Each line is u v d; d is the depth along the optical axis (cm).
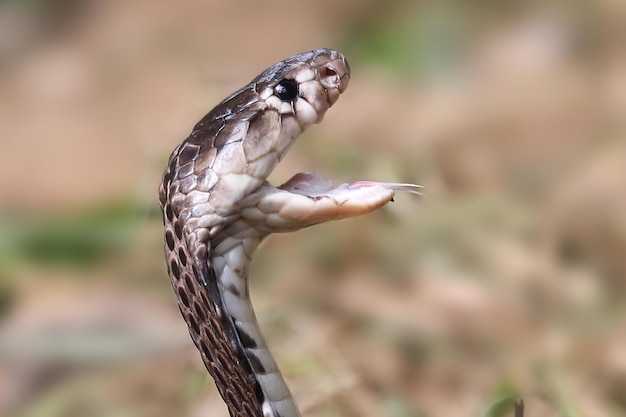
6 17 270
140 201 132
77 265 131
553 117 163
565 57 190
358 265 127
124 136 190
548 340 121
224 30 243
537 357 120
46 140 195
